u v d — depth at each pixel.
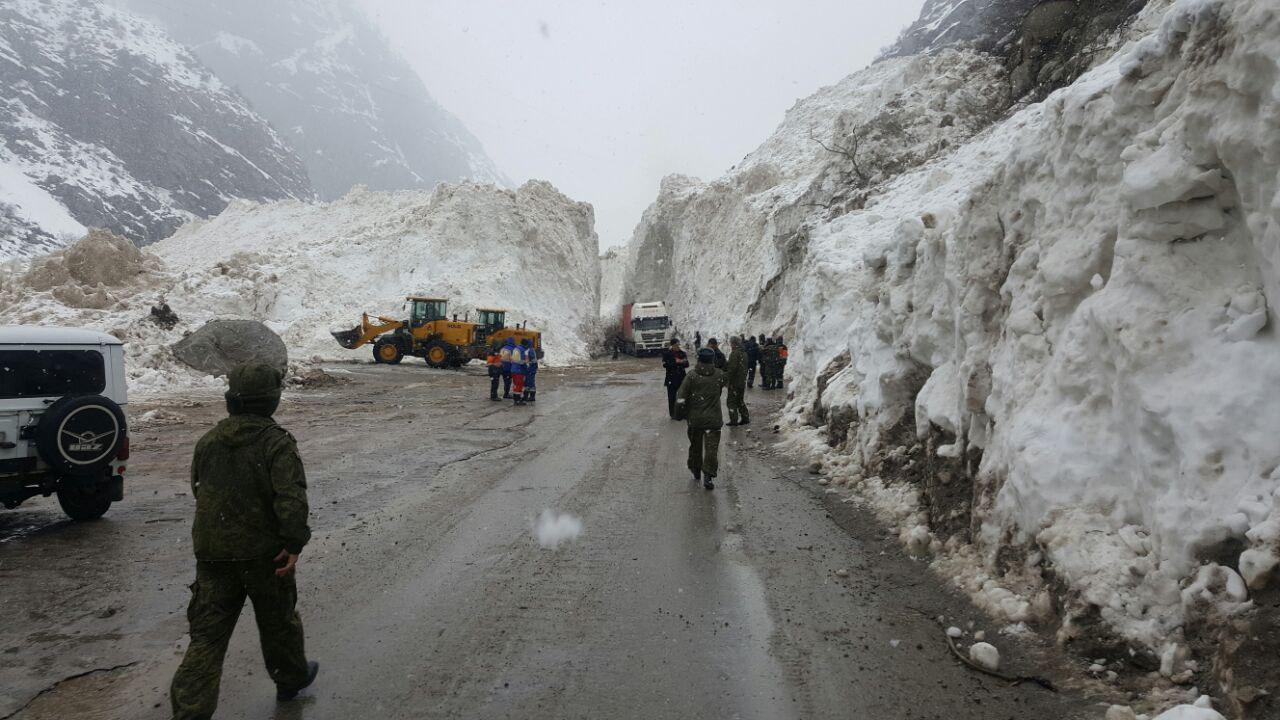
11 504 6.86
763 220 51.31
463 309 41.59
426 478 8.90
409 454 10.61
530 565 5.57
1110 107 4.71
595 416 15.27
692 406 8.34
